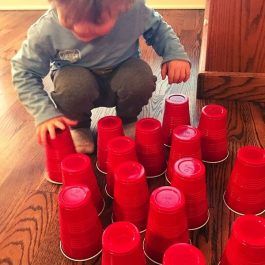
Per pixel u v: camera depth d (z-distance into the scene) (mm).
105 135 912
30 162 1004
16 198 895
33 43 916
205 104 1204
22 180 947
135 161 827
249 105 1191
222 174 929
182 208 684
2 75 1455
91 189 815
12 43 1760
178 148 858
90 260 740
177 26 1823
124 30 954
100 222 775
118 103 1055
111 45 964
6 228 818
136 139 918
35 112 887
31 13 2174
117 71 1010
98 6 708
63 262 742
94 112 1200
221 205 843
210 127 929
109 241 628
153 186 911
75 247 728
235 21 1116
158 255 717
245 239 616
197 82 1209
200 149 884
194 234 780
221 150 952
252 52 1153
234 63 1182
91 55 967
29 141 1082
